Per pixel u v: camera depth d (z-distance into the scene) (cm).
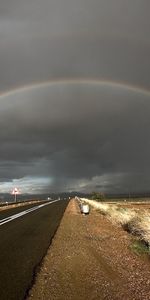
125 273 1184
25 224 2419
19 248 1431
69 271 1120
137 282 1084
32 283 935
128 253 1536
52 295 872
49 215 3306
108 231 2245
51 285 951
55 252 1384
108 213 3488
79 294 906
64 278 1034
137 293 967
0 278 975
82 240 1755
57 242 1627
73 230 2141
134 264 1329
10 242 1583
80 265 1212
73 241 1695
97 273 1134
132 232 2111
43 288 918
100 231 2212
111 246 1675
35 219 2841
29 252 1348
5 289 880
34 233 1917
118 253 1512
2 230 2055
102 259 1351
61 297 867
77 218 3053
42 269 1102
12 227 2222
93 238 1866
